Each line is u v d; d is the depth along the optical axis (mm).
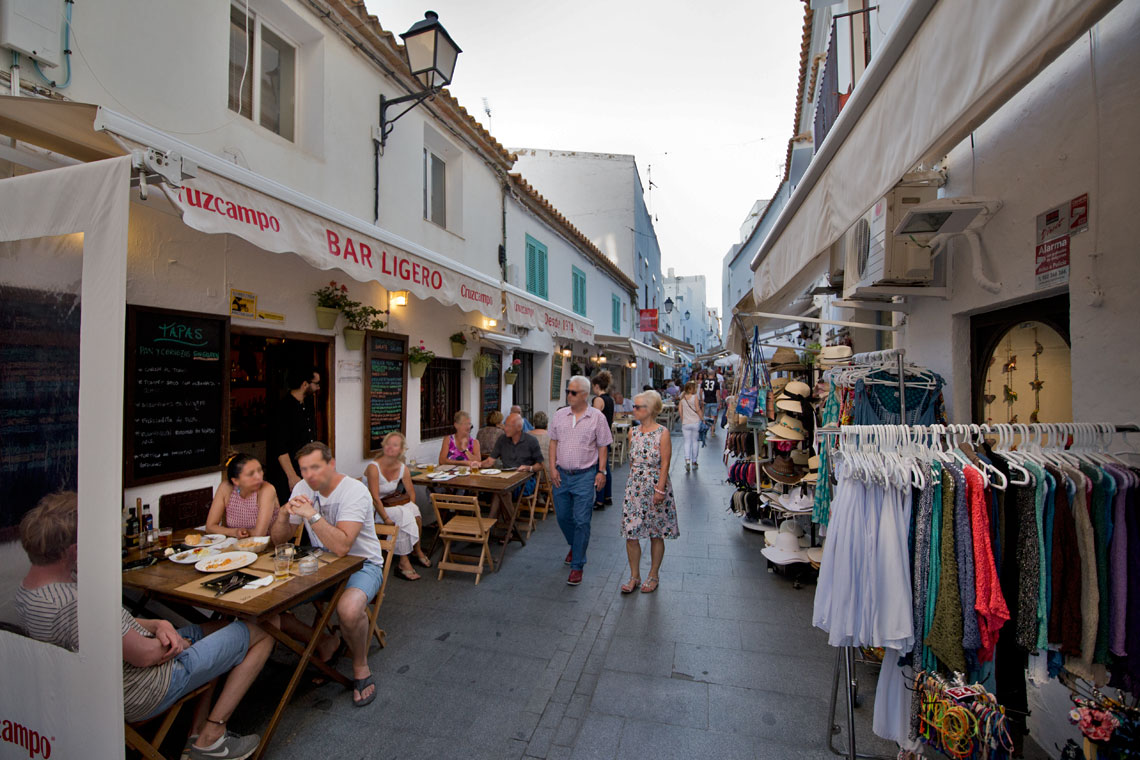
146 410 3471
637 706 3076
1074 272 2375
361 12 5289
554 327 7789
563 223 11773
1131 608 1963
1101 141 2223
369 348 5613
